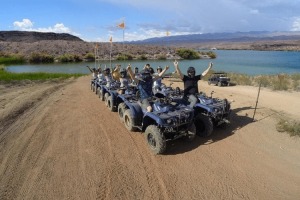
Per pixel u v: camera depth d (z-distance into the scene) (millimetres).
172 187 3480
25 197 3266
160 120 4305
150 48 61312
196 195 3291
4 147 4906
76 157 4430
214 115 5176
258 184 3521
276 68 27062
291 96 9578
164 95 6516
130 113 5430
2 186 3529
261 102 8469
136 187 3490
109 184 3559
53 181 3643
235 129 5750
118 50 56000
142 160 4312
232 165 4066
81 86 14086
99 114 7398
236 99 9031
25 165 4141
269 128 5734
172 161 4262
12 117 7059
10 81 15930
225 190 3391
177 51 52938
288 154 4430
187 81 5727
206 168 3988
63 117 7039
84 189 3434
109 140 5254
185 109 4867
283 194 3285
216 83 13383
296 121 5926
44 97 10250
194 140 5195
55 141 5191
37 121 6633
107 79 9344
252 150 4613
